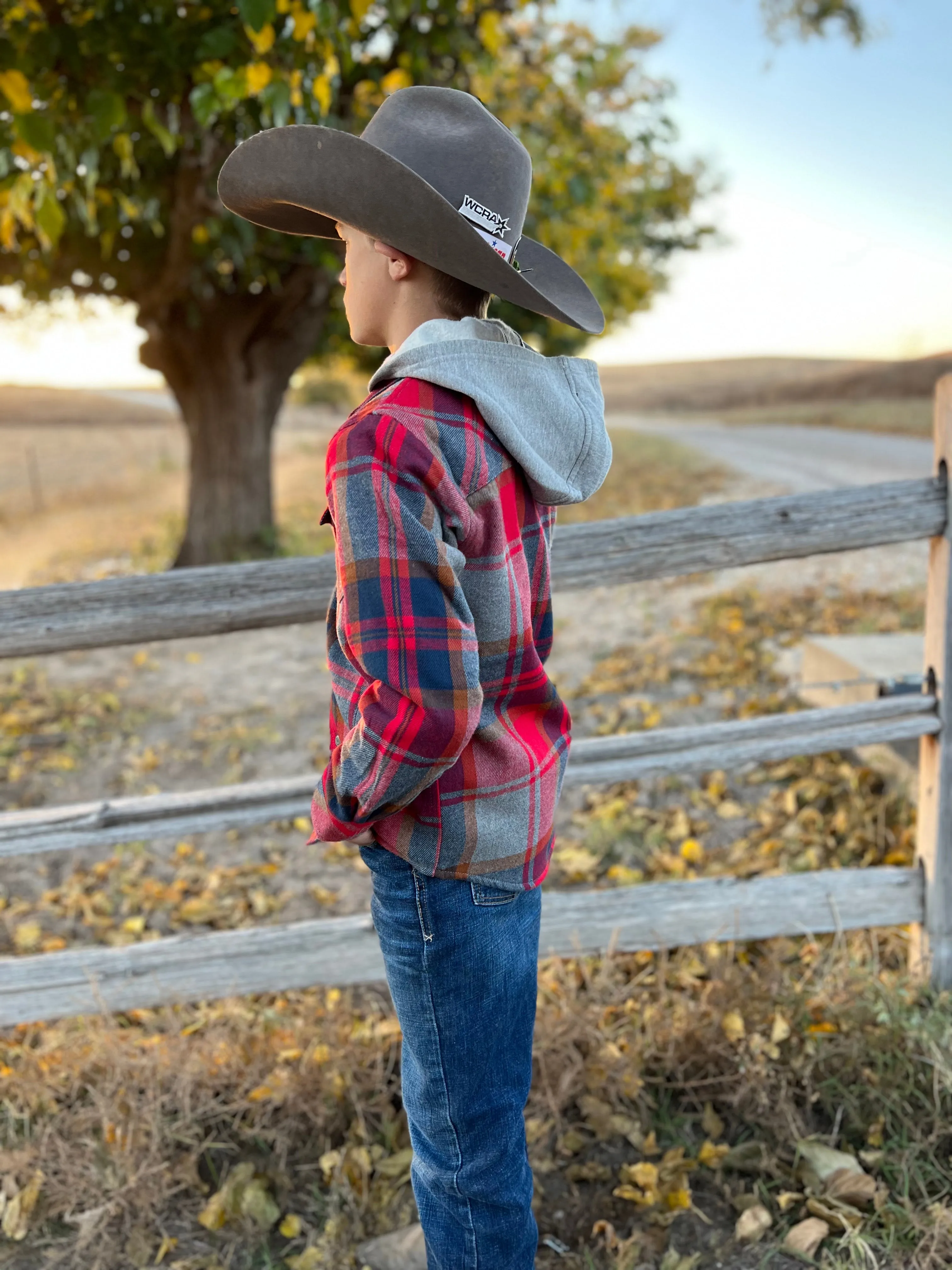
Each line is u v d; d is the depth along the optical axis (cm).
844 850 313
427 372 111
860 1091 206
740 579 723
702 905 234
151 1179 194
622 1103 211
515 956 128
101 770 456
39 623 203
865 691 342
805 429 2555
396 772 107
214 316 934
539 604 130
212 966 225
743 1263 175
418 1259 177
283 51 318
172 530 1295
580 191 668
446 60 521
